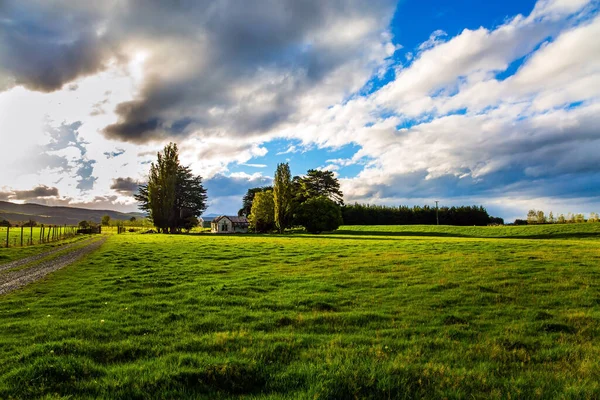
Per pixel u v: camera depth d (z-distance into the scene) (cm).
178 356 754
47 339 873
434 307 1256
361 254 2992
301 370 664
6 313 1170
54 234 6506
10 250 3597
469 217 14325
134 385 604
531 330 980
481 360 759
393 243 4203
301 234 8744
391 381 614
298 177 12275
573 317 1096
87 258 2923
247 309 1234
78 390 599
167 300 1378
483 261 2348
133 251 3444
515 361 755
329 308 1264
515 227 8412
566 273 1862
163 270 2200
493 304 1295
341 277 1881
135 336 912
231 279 1861
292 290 1575
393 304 1310
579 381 635
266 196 10688
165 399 569
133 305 1273
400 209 14462
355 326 1026
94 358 759
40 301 1362
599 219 9094
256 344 837
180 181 12444
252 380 639
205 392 602
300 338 888
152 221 10888
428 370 664
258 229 10694
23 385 598
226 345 833
